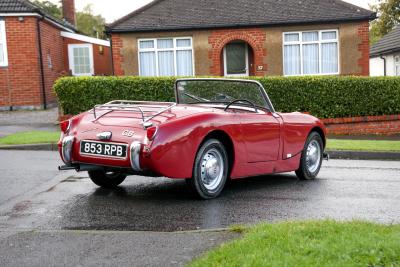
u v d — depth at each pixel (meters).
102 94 15.86
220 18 22.11
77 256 4.30
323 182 8.27
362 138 15.59
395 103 17.17
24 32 21.58
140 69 22.28
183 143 6.26
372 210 6.24
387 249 3.96
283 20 21.91
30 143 12.23
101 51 27.61
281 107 16.58
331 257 3.88
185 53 22.28
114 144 6.28
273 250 4.06
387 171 9.67
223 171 6.86
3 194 6.99
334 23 22.11
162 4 22.72
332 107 16.77
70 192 7.13
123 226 5.37
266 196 7.02
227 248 4.20
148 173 6.22
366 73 22.28
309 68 22.47
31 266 4.10
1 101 21.66
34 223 5.49
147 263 4.12
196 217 5.77
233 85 7.66
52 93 23.95
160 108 6.75
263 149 7.37
